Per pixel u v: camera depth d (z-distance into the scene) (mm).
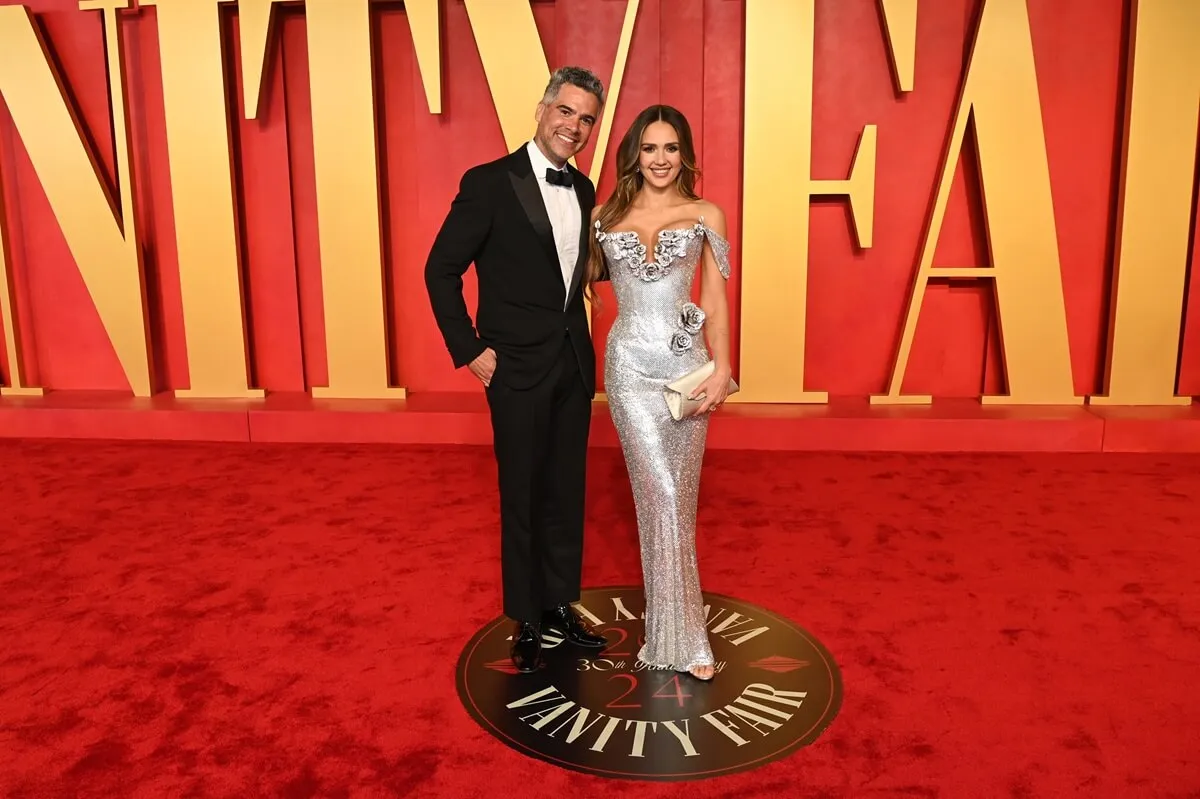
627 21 5250
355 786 2338
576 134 2732
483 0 5344
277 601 3410
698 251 2779
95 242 5719
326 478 4828
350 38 5422
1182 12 5047
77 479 4844
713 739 2537
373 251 5641
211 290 5734
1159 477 4723
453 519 4227
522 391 2795
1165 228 5258
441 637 3133
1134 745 2490
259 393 5840
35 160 5641
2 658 3004
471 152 5664
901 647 3039
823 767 2406
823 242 5652
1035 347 5441
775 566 3686
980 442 5184
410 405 5629
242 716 2662
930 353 5738
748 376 5559
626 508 4375
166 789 2328
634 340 2779
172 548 3916
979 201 5535
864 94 5461
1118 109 5328
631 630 3178
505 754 2475
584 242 2863
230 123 5645
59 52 5719
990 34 5156
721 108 5508
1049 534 3994
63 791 2320
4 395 5961
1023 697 2734
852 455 5129
